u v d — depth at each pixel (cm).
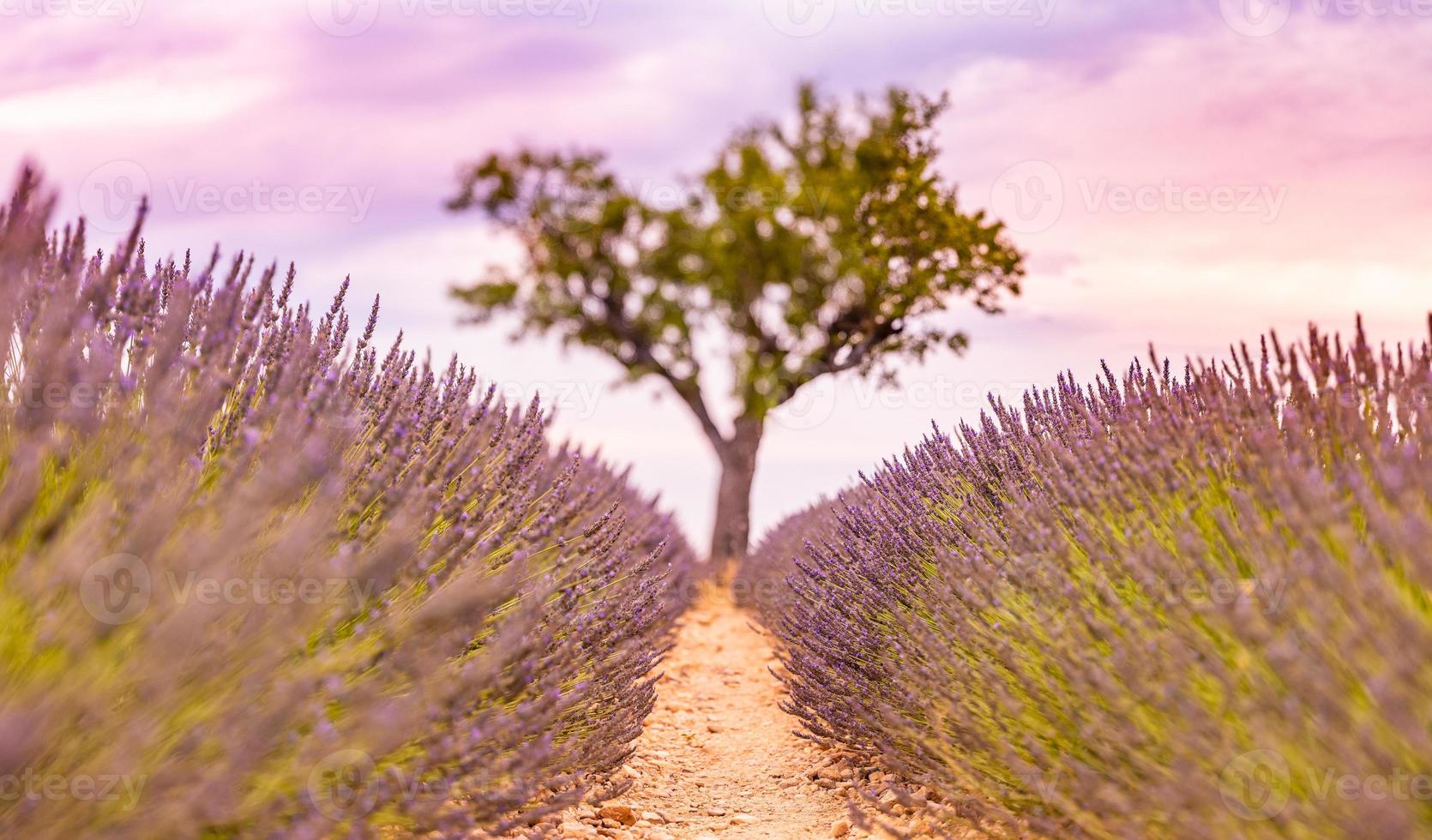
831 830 324
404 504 257
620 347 1574
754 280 1418
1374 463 208
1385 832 149
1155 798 201
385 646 236
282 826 200
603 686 339
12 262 190
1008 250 1171
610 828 315
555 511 343
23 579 168
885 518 416
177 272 270
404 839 240
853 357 1337
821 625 413
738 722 498
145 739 161
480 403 326
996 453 363
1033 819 249
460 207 1518
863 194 1255
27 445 179
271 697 198
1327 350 254
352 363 298
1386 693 156
